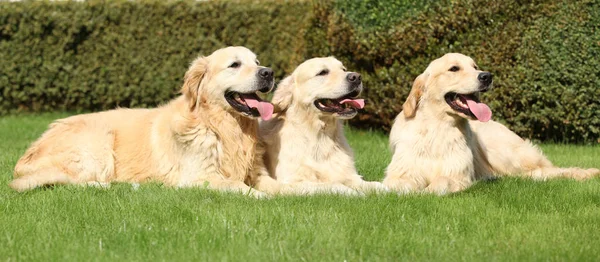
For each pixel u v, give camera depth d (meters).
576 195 8.91
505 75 15.10
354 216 7.66
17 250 6.61
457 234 7.15
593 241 6.87
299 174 10.09
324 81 10.07
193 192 8.96
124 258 6.44
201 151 9.95
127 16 21.02
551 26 14.93
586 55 14.76
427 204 8.31
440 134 10.26
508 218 7.74
